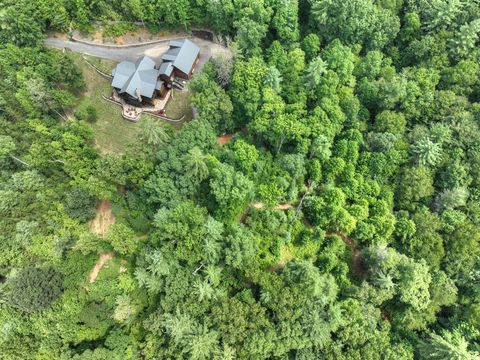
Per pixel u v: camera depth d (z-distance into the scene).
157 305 71.44
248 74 82.25
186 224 69.50
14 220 75.19
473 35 89.00
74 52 90.25
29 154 78.38
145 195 75.12
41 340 70.62
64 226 74.00
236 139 84.19
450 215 79.06
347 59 87.25
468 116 86.00
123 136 85.69
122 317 67.94
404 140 85.25
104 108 87.50
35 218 75.00
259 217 76.56
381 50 97.56
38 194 75.25
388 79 90.19
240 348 66.00
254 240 72.44
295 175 78.94
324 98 83.94
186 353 67.38
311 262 71.56
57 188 76.88
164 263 68.38
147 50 92.38
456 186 81.25
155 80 84.69
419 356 74.12
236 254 68.75
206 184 77.44
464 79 89.25
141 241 74.38
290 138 80.81
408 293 71.88
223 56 83.00
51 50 87.00
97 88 88.81
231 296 72.31
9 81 79.88
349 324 69.06
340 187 81.38
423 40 92.25
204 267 70.94
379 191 81.00
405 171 81.81
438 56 92.75
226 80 83.56
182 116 87.81
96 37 91.12
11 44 80.50
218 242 70.62
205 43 94.19
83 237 71.06
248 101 82.81
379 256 72.56
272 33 92.12
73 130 77.69
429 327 79.12
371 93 88.50
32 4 83.69
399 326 75.56
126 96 85.56
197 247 69.19
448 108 87.50
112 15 87.88
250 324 66.00
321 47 95.75
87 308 68.19
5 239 73.88
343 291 73.31
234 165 78.38
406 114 88.81
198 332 65.88
